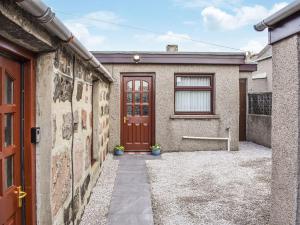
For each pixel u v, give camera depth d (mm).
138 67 8883
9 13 1804
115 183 5777
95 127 6180
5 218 2193
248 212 4309
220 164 7359
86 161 4551
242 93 11609
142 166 7238
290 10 2662
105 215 4234
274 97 3215
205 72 9047
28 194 2582
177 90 9148
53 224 2760
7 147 2275
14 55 2352
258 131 10688
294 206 2857
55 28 2311
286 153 2992
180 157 8266
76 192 3777
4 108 2201
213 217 4156
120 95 8930
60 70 2959
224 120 9148
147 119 9055
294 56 2822
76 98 3768
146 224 3920
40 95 2670
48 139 2680
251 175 6297
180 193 5203
